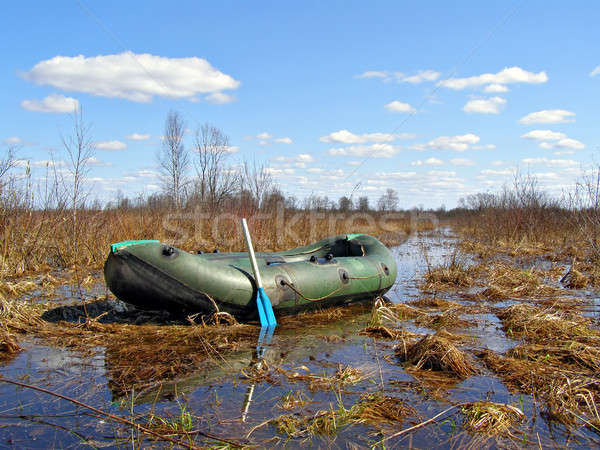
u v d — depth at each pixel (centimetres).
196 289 475
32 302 568
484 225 1549
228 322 494
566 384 316
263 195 1224
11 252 763
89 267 838
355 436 264
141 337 439
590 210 1002
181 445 251
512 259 1060
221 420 279
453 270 799
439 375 356
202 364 374
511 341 444
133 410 291
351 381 340
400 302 630
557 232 1311
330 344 436
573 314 520
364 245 714
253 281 507
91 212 946
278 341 441
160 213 1136
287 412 291
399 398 312
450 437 264
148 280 463
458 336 454
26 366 364
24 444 250
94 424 274
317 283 553
